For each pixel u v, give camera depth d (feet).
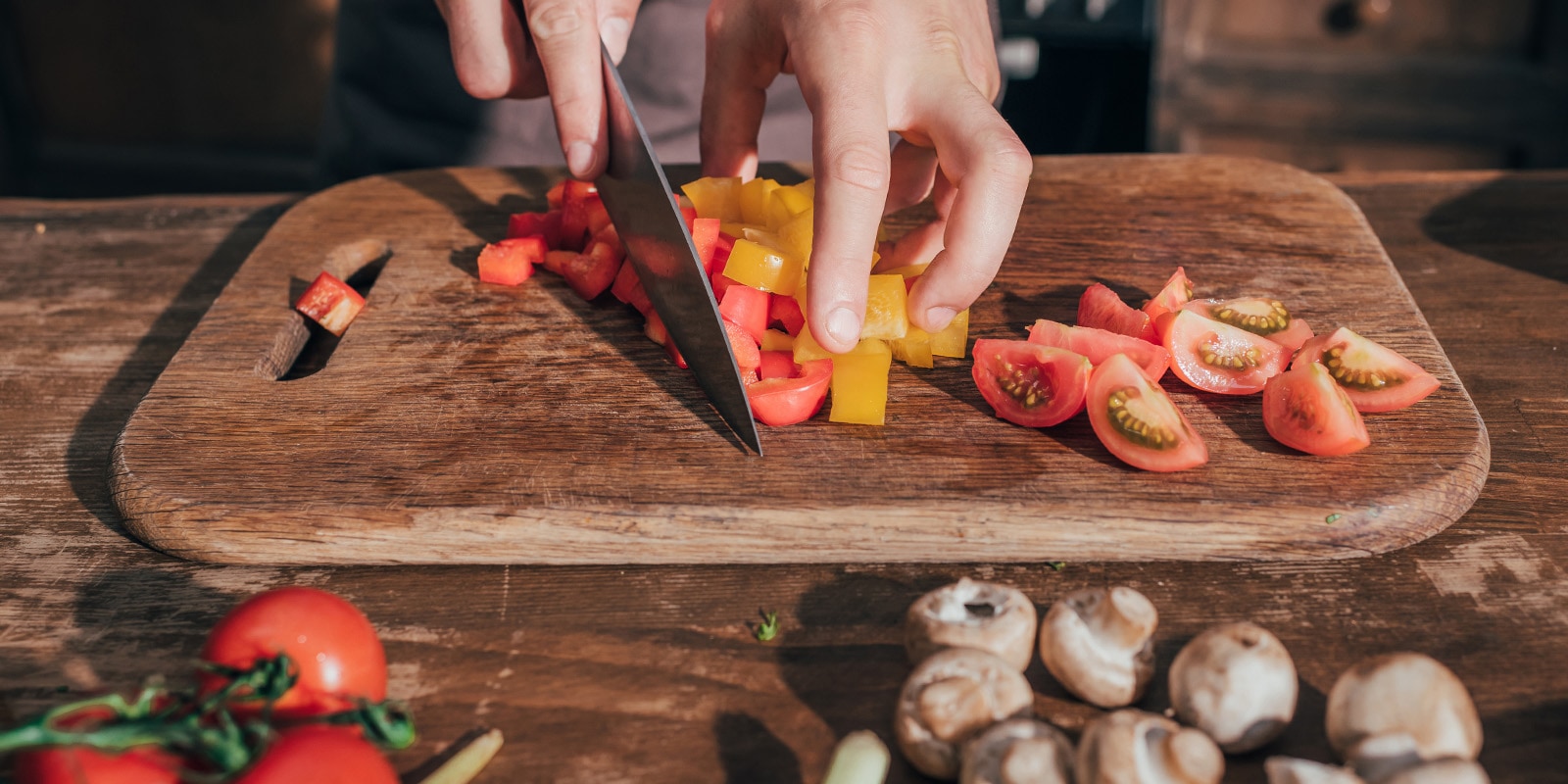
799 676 3.95
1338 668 3.92
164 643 4.12
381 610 4.26
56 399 5.54
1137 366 4.73
